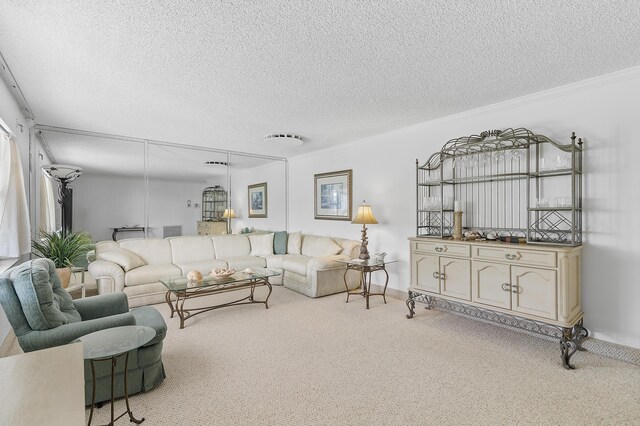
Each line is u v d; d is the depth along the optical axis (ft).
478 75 8.55
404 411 6.10
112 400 5.28
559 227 9.54
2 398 2.48
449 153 12.09
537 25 6.24
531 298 8.51
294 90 9.52
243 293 14.90
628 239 8.32
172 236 17.65
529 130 9.97
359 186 16.08
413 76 8.59
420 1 5.50
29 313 5.95
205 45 6.94
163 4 5.52
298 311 12.21
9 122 9.25
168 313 12.01
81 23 6.07
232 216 20.68
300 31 6.43
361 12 5.81
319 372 7.57
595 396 6.56
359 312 12.07
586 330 8.87
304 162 19.77
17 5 5.47
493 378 7.29
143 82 8.86
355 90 9.56
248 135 14.98
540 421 5.80
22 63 7.68
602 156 8.71
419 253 11.25
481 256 9.55
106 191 16.44
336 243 16.28
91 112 11.50
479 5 5.62
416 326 10.57
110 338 5.66
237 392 6.73
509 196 10.58
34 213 13.08
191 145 17.19
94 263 12.69
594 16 5.94
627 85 8.32
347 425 5.71
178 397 6.56
